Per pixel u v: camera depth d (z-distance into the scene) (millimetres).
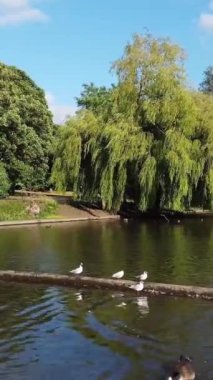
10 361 13484
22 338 15141
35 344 14633
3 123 52406
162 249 31312
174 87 45594
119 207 49406
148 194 45031
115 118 47469
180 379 12109
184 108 44438
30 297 19734
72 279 21391
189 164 43531
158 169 44844
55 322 16578
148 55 47062
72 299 19375
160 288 19781
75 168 49062
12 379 12430
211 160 44906
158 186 45938
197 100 47812
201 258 28031
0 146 54062
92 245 33062
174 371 12469
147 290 19969
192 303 18531
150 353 13883
